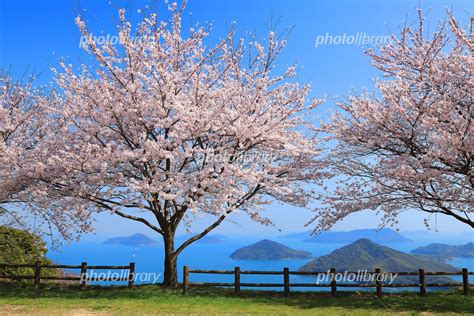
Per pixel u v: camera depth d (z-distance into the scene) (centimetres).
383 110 1180
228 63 1228
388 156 1220
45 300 1048
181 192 1041
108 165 1124
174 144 1093
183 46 1195
